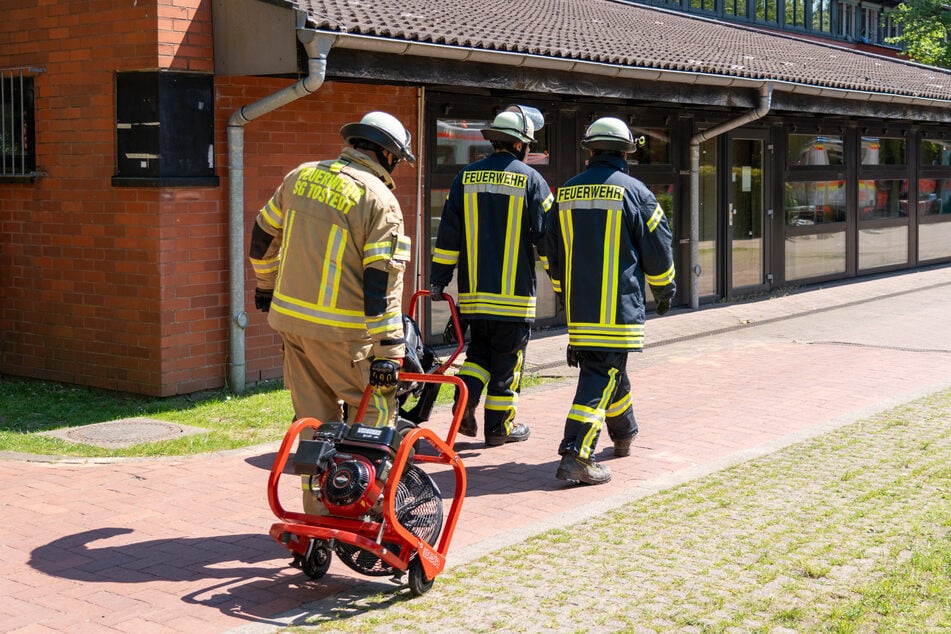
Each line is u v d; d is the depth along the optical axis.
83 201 9.21
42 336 9.68
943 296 16.56
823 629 4.29
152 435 7.75
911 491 6.23
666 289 6.64
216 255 9.17
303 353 5.20
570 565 5.05
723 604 4.55
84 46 9.05
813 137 17.56
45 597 4.71
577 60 10.64
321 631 4.32
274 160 9.63
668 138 14.48
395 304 4.93
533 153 12.50
